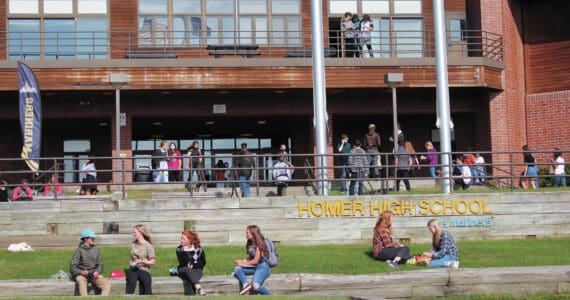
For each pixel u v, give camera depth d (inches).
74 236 903.1
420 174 1488.7
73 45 1309.1
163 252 864.9
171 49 1358.3
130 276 706.2
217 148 1670.8
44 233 903.1
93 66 1255.5
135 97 1346.0
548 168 1339.8
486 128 1387.8
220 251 866.8
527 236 959.0
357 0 1424.7
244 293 697.6
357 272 764.0
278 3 1401.3
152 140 1669.5
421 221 945.5
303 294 702.5
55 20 1363.2
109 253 852.0
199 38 1380.4
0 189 1016.2
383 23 1430.9
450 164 1000.2
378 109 1387.8
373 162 1146.7
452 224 949.2
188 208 919.0
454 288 721.0
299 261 808.3
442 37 1047.6
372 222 936.3
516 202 960.3
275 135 1686.8
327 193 1013.2
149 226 913.5
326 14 1413.6
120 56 1363.2
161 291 706.8
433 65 1309.1
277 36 1395.2
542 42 1406.3
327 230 931.3
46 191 1180.5
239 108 1366.9
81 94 1302.9
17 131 1441.9
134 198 1015.6
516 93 1391.5
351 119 1472.7
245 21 1391.5
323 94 1027.3
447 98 1044.5
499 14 1382.9
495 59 1357.0
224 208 922.7
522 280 724.0
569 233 964.0
